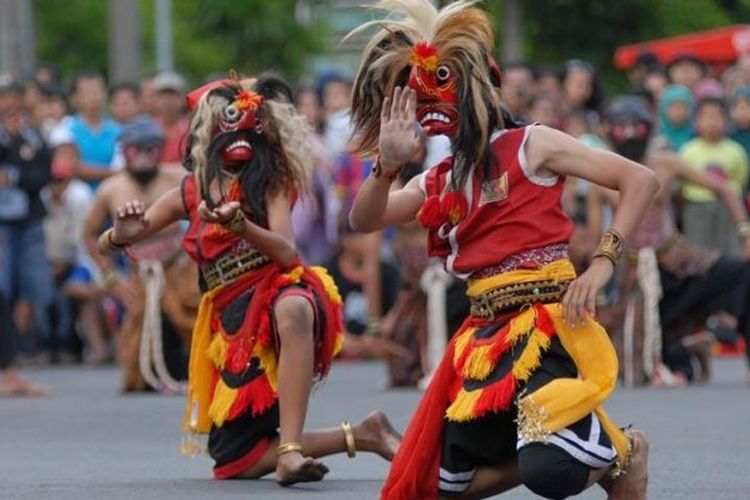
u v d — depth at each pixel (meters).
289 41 62.50
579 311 11.59
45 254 30.05
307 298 15.02
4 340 24.91
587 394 11.48
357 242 30.64
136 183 25.47
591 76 32.94
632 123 25.19
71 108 36.81
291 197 15.35
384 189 11.84
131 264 25.11
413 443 12.02
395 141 11.61
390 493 12.09
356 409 21.86
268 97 15.49
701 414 20.84
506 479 12.02
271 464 15.33
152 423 20.75
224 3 62.59
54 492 14.83
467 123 11.78
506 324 11.84
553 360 11.72
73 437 19.33
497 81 12.02
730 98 31.83
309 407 22.19
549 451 11.38
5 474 16.14
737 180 30.22
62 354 32.44
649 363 25.03
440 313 24.91
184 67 64.00
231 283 15.24
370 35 12.30
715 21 58.97
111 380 27.98
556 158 11.84
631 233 11.73
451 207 11.91
